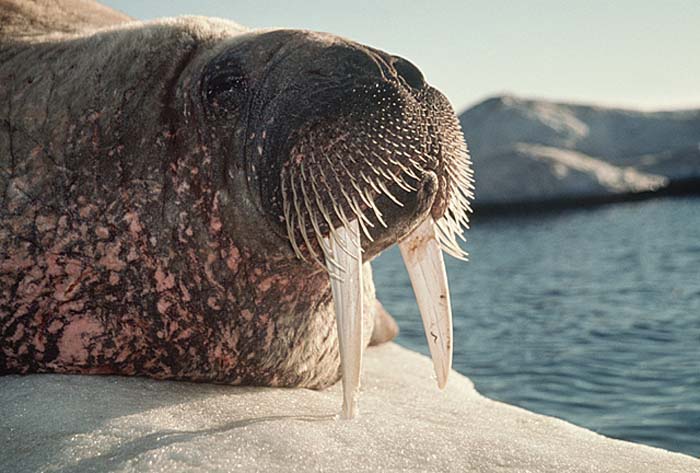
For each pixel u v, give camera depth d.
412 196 3.73
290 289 4.15
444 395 4.79
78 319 4.10
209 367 4.21
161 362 4.18
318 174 3.67
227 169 3.95
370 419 3.58
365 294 4.86
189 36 4.27
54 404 3.67
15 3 5.01
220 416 3.69
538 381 7.48
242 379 4.29
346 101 3.69
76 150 4.11
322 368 4.59
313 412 3.90
